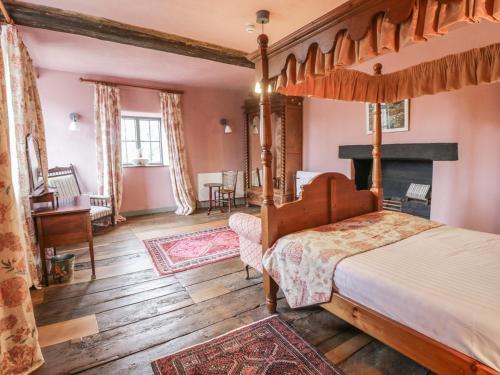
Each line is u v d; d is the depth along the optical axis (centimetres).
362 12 142
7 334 148
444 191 320
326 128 468
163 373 155
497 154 281
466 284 133
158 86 520
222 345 175
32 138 284
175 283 262
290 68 186
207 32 306
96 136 462
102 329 195
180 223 470
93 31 289
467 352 111
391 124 371
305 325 196
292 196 505
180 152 540
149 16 271
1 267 146
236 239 384
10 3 246
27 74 274
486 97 286
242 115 620
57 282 262
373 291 145
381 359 163
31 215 245
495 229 286
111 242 376
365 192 268
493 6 110
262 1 245
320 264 173
